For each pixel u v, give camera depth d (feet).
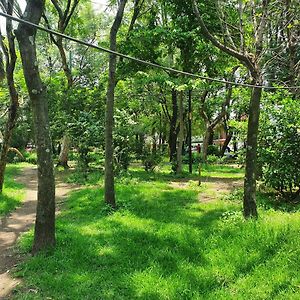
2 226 29.22
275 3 29.12
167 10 52.37
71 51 79.30
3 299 16.70
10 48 37.11
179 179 54.95
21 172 68.23
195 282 17.31
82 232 25.34
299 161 32.89
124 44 54.34
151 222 27.66
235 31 35.35
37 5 20.40
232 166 79.36
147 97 77.61
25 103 74.64
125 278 18.01
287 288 16.35
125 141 53.36
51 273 18.99
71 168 69.21
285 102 35.04
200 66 56.13
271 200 34.53
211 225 26.05
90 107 62.64
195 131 114.21
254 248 20.39
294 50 36.47
